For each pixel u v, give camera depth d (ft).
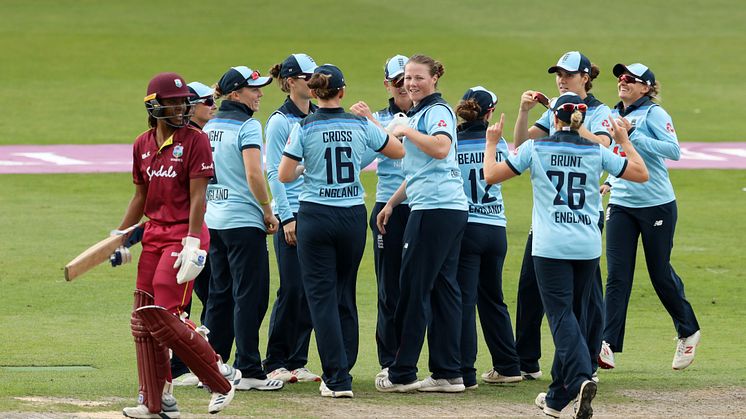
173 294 76.07
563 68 99.09
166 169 76.33
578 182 83.76
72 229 180.86
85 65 385.09
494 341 99.86
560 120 84.64
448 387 93.71
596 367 95.96
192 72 379.76
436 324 93.91
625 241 105.40
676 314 106.42
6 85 349.00
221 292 96.27
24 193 212.64
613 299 104.83
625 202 105.50
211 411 78.38
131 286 144.87
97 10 484.74
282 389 93.86
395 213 98.63
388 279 98.99
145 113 316.60
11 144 270.26
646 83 106.01
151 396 76.59
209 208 93.25
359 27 465.06
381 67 391.24
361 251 91.71
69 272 71.92
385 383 93.81
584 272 84.58
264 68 388.57
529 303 102.01
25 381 92.99
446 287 93.56
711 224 194.18
